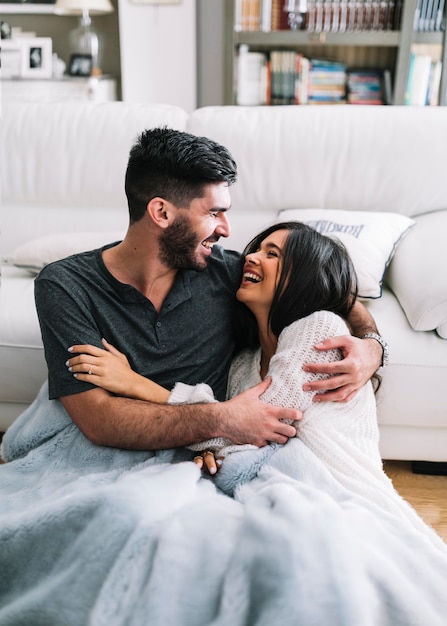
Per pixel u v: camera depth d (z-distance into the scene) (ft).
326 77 11.85
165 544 2.87
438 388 5.04
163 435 3.75
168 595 2.82
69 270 4.03
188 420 3.74
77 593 2.96
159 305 4.23
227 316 4.45
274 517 2.99
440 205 6.63
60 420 4.09
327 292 4.21
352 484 3.59
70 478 3.67
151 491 3.14
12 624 3.11
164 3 11.87
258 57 11.84
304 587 2.75
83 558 2.96
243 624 2.83
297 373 3.89
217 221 4.11
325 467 3.61
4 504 3.49
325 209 6.65
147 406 3.79
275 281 4.18
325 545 2.85
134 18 12.03
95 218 7.01
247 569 2.83
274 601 2.75
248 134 6.81
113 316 4.06
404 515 3.47
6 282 6.11
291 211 6.43
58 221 7.05
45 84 12.49
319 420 3.84
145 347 4.11
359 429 3.92
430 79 11.51
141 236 4.01
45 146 7.09
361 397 4.06
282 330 4.20
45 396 4.35
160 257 4.05
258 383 4.26
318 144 6.70
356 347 4.02
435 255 5.54
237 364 4.53
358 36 11.20
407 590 2.88
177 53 12.20
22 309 5.50
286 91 11.96
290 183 6.77
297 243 4.20
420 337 5.12
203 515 3.08
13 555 3.17
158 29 12.07
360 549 2.92
